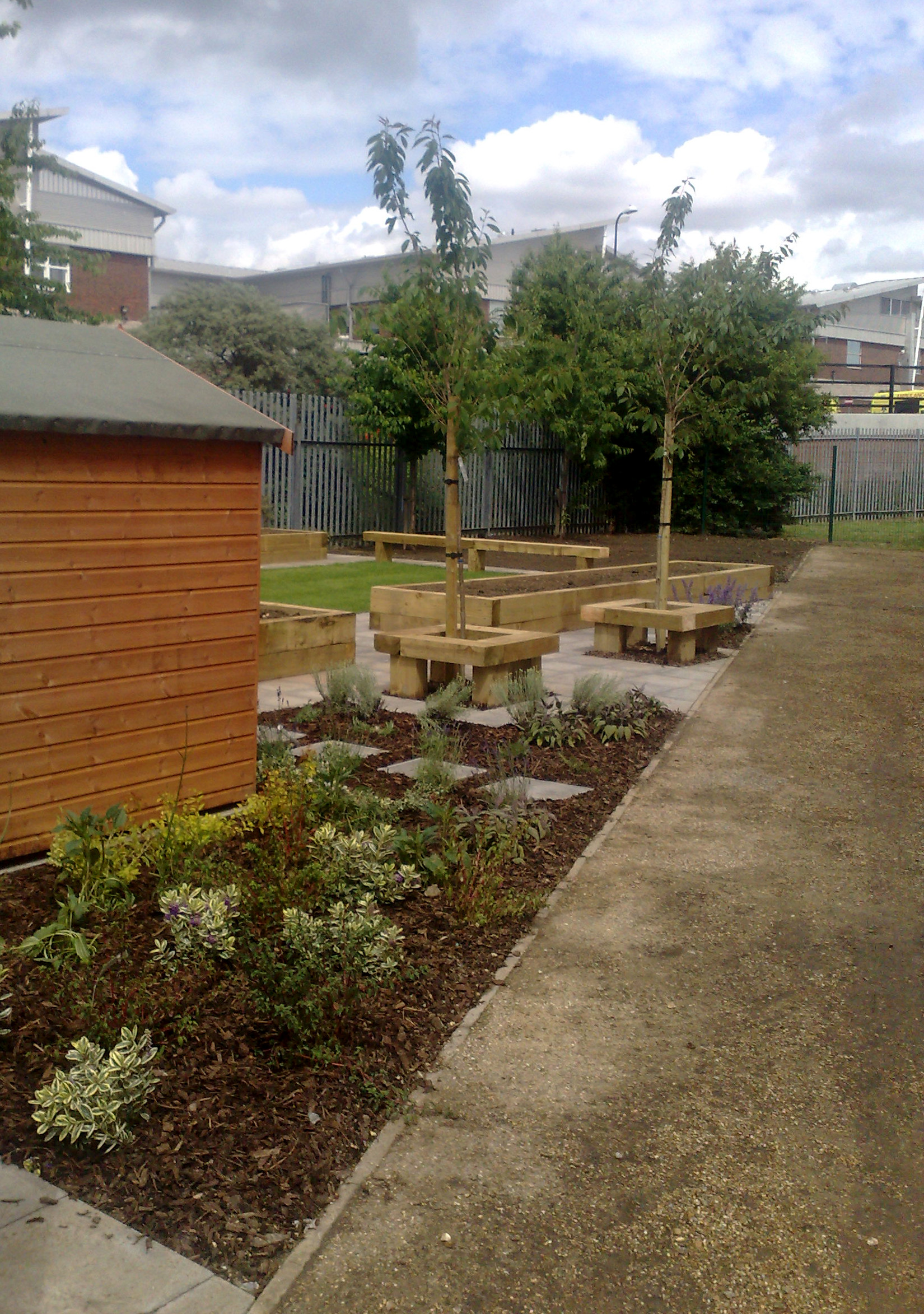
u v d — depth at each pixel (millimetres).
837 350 56531
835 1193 2889
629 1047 3605
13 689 4566
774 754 7332
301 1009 3395
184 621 5184
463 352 8156
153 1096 3104
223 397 5477
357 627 11867
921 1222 2787
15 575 4508
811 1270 2607
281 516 19609
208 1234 2602
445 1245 2637
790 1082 3420
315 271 51750
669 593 12438
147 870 4672
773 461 24859
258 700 8219
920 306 61531
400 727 7641
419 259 8211
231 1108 3096
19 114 18812
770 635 12039
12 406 4336
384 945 3930
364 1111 3160
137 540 4934
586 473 25062
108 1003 3492
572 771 6766
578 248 25547
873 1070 3498
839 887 5066
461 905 4523
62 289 19453
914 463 32375
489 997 3916
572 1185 2885
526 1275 2555
